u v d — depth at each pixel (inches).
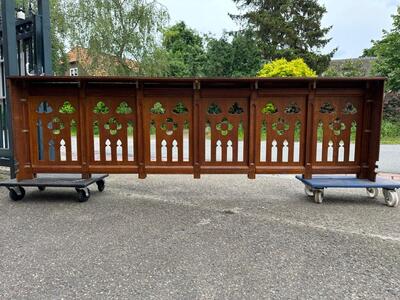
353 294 82.0
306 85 166.4
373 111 166.7
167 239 116.0
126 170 173.0
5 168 268.4
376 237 118.5
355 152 172.4
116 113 171.2
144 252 105.4
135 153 172.6
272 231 124.0
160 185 204.5
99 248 108.3
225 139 170.7
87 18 699.4
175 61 960.9
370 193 174.2
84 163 173.3
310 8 970.7
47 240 114.8
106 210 150.7
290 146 170.4
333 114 169.3
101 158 173.8
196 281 88.0
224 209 152.9
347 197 175.5
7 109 201.2
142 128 170.9
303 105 168.4
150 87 168.9
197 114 169.5
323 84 166.6
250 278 89.7
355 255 103.8
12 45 198.1
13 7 198.5
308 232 123.3
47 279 88.7
